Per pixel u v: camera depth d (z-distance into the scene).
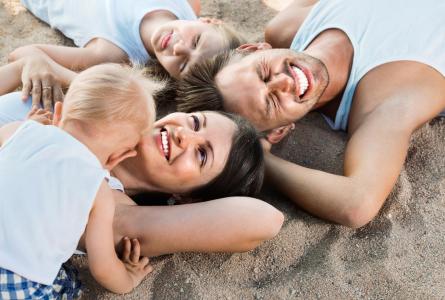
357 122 1.14
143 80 0.91
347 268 0.98
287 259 0.98
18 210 0.75
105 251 0.82
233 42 1.23
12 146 0.79
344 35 1.20
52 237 0.76
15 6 1.46
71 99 0.82
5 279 0.73
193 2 1.41
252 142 1.01
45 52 1.21
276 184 1.06
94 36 1.30
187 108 1.11
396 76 1.14
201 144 0.96
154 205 1.04
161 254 0.95
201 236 0.91
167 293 0.92
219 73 1.11
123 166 0.99
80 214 0.77
